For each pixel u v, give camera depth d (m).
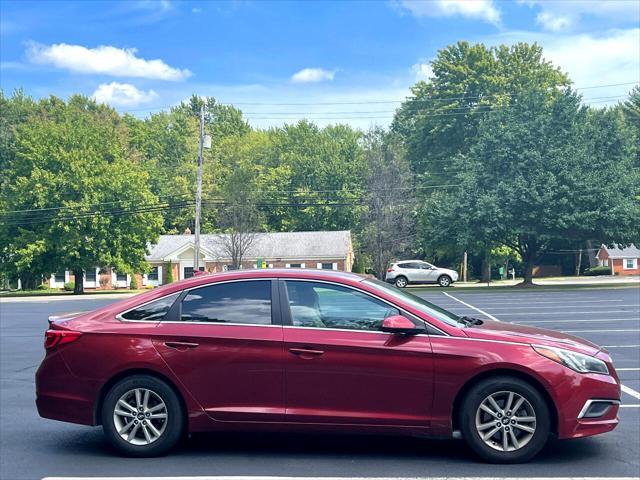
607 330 16.00
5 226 49.81
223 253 55.16
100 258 50.06
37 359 13.13
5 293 53.47
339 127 78.38
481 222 41.09
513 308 23.88
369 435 6.84
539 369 5.68
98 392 6.09
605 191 38.66
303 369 5.88
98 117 76.06
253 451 6.31
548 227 39.34
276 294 6.15
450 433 5.78
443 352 5.76
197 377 5.98
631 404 8.16
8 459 6.18
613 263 64.00
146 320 6.21
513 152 40.50
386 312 6.02
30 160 51.28
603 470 5.62
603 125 42.75
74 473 5.70
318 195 65.44
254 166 70.94
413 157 60.19
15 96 74.12
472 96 56.59
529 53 57.09
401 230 49.03
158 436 6.06
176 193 70.12
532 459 5.94
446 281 45.09
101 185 50.78
